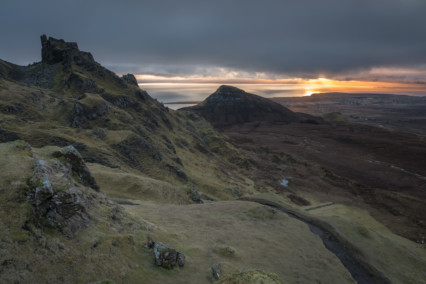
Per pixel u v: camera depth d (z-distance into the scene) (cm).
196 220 4081
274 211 4981
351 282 3225
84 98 14512
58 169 2628
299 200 11550
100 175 6147
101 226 2330
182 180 10475
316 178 14888
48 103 14625
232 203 5472
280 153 19838
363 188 13275
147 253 2319
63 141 8950
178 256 2356
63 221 2033
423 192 12700
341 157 19050
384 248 4584
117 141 10769
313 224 4959
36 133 9175
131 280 1912
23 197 1920
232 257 2867
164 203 5619
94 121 13425
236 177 14488
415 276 3975
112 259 1994
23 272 1509
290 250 3562
